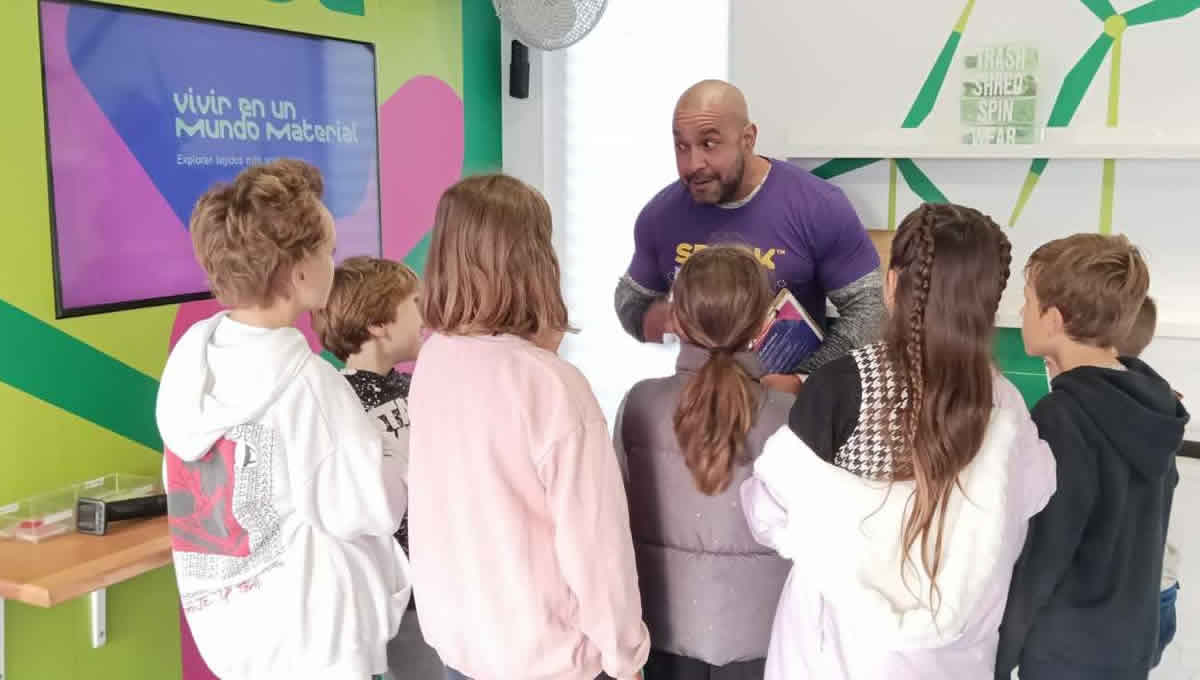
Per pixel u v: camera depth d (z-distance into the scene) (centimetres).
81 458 221
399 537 194
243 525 163
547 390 146
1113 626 164
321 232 167
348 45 288
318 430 162
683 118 257
